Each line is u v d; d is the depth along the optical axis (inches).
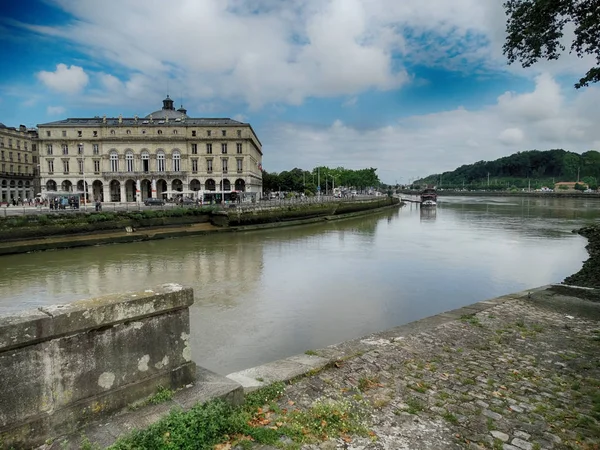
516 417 201.8
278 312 543.5
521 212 2691.9
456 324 357.7
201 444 154.3
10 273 818.2
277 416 189.9
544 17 463.5
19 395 131.7
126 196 3213.6
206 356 397.7
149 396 167.5
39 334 133.9
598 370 259.9
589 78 481.7
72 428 143.9
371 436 180.4
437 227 1771.7
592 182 5856.3
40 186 3221.0
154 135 3093.0
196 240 1376.7
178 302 175.9
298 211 2033.7
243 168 3157.0
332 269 847.7
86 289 687.7
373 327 486.6
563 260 937.5
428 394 225.1
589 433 187.3
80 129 3063.5
